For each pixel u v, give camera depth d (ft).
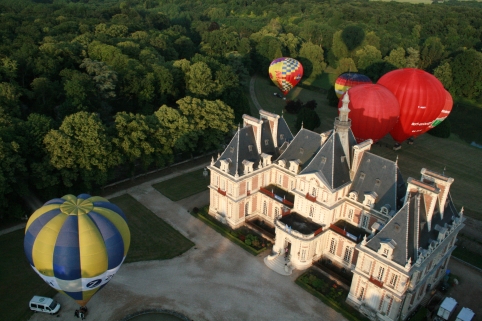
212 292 228.43
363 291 215.92
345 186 241.96
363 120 369.50
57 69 422.41
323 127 490.90
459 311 221.87
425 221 206.80
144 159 331.57
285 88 565.12
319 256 253.65
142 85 409.90
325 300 224.94
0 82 374.02
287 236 244.22
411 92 384.47
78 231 192.54
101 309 213.87
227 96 458.50
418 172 388.37
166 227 283.18
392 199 228.63
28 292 223.71
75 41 474.08
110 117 400.26
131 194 323.98
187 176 356.79
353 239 233.76
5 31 504.02
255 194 286.46
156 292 226.79
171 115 339.98
